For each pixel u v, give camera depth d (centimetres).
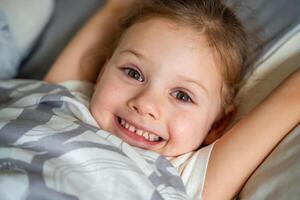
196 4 86
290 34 92
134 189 66
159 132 78
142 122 78
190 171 77
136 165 71
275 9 98
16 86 93
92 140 71
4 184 59
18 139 69
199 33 81
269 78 90
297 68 86
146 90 78
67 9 120
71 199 61
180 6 85
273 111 78
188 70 78
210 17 83
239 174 75
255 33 95
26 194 59
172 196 69
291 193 64
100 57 101
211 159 77
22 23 110
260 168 73
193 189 74
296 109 77
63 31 117
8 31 107
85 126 76
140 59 80
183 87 78
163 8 84
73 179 64
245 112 89
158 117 77
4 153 66
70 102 82
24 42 110
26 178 60
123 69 82
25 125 70
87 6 120
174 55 78
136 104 77
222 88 84
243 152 76
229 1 96
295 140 72
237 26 90
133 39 82
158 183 70
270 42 93
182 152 81
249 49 92
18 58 108
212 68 81
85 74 100
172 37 79
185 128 79
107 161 68
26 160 65
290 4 98
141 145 80
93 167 66
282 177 67
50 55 115
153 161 75
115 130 81
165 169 74
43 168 64
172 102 79
